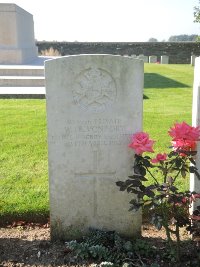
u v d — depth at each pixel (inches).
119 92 45.5
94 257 44.1
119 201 48.6
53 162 47.1
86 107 45.7
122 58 44.4
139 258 43.3
